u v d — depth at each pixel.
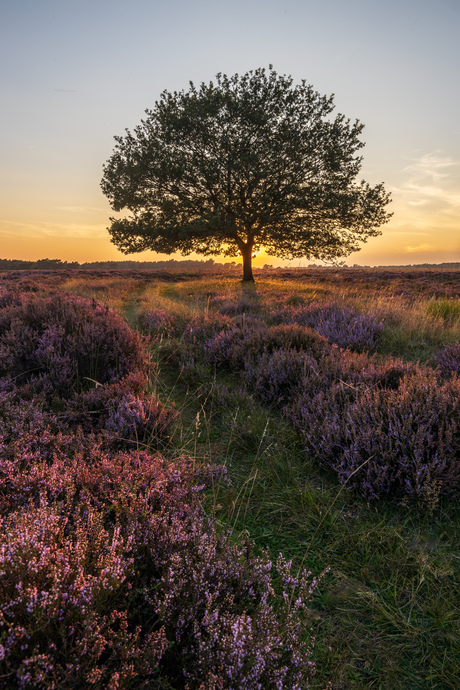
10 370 4.14
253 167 20.11
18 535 1.43
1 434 2.60
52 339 4.44
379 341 6.38
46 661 1.05
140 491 2.13
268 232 22.00
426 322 7.12
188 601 1.50
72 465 2.31
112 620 1.29
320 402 3.40
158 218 22.61
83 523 1.72
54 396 3.68
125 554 1.63
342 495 2.55
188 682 1.24
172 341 6.53
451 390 3.03
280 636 1.38
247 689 1.19
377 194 22.20
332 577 1.93
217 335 6.15
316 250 24.16
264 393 4.20
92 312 5.65
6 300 7.86
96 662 1.19
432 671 1.50
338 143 22.38
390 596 1.82
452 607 1.75
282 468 2.81
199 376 4.90
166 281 29.97
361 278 26.61
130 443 3.03
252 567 1.71
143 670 1.23
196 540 1.75
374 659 1.56
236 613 1.52
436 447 2.58
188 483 2.33
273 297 13.52
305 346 5.44
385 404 3.05
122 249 23.88
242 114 20.94
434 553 2.06
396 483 2.49
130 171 22.25
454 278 24.97
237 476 2.79
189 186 22.86
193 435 3.41
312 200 21.25
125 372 4.49
